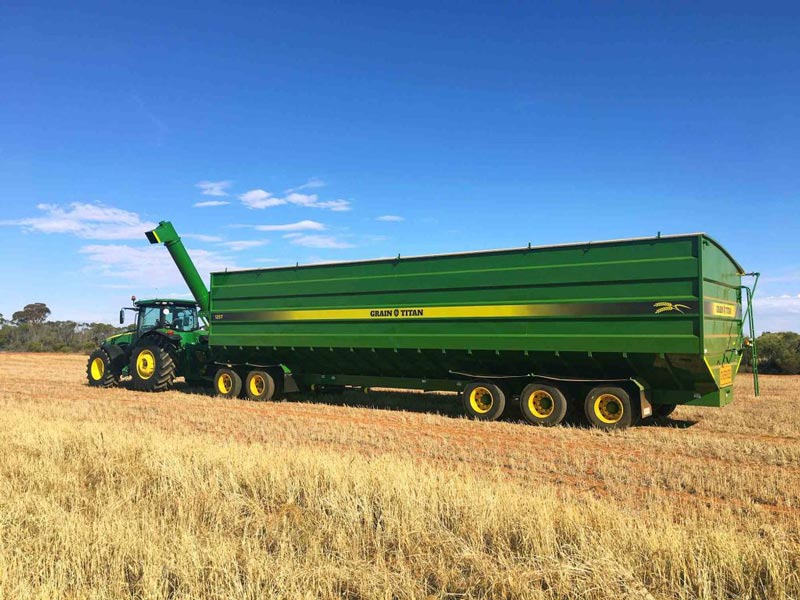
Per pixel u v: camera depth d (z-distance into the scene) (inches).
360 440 395.2
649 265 429.1
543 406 475.8
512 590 158.4
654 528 192.2
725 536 178.4
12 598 153.5
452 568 174.2
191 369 706.2
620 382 454.6
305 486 244.4
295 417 491.5
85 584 163.8
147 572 165.3
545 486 266.2
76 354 1983.3
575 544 181.2
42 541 186.7
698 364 418.3
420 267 523.8
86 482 264.4
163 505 227.3
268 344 605.9
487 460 338.6
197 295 720.3
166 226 705.0
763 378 998.4
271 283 610.5
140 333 724.7
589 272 449.7
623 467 317.7
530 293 471.5
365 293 550.6
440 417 497.0
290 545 185.9
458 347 499.2
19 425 377.4
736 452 358.0
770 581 160.4
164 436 352.8
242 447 315.0
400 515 209.9
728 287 471.8
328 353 576.1
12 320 2920.8
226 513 216.4
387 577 163.8
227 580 161.8
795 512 246.2
